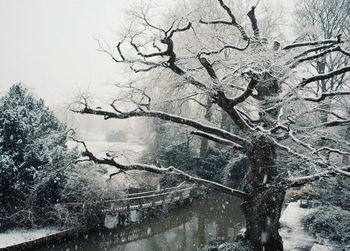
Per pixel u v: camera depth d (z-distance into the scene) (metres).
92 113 13.15
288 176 12.69
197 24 14.10
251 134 12.65
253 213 13.39
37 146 16.75
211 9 14.82
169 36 11.74
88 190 17.30
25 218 16.23
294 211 19.11
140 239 18.75
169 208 22.67
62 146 18.30
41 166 16.55
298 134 11.72
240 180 29.00
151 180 24.95
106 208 18.67
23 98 18.50
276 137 12.23
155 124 23.12
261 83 12.98
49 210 16.86
